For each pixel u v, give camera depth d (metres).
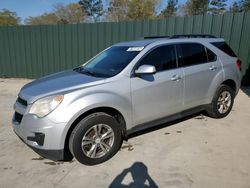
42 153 3.10
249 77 8.09
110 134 3.39
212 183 2.85
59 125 2.98
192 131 4.38
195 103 4.42
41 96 3.12
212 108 4.79
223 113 4.96
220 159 3.39
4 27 10.70
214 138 4.07
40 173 3.16
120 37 9.14
